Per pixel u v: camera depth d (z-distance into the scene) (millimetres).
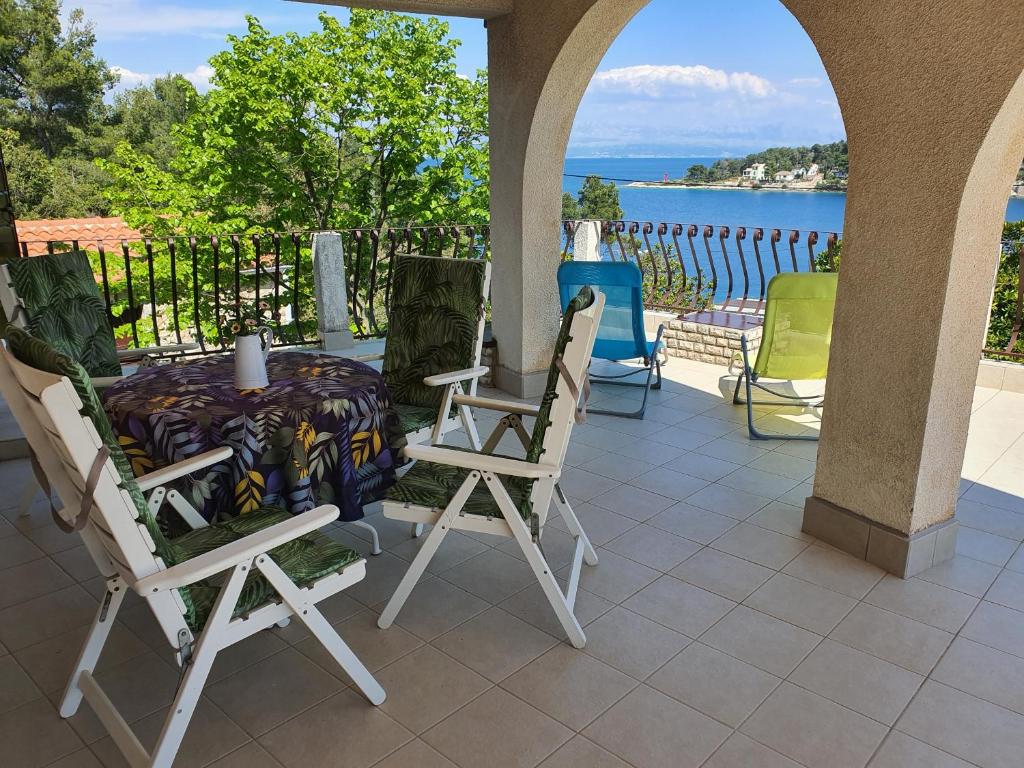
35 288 3293
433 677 2256
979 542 3068
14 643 2439
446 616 2564
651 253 6215
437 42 15945
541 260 4750
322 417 2455
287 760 1943
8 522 3250
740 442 4180
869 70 2543
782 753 1963
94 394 1578
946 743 2000
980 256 2537
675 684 2221
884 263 2648
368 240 14914
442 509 2416
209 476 2367
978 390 4984
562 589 2709
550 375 2236
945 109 2357
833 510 2992
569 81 4285
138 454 2404
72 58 23359
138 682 2248
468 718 2088
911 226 2535
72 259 3502
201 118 15102
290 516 2334
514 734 2027
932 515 2822
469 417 3307
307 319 14984
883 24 2467
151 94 25672
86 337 3484
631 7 3873
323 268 5590
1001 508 3371
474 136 16219
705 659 2334
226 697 2182
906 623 2518
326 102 14789
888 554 2814
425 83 16016
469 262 3334
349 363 2938
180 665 1806
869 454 2842
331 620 2539
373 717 2094
